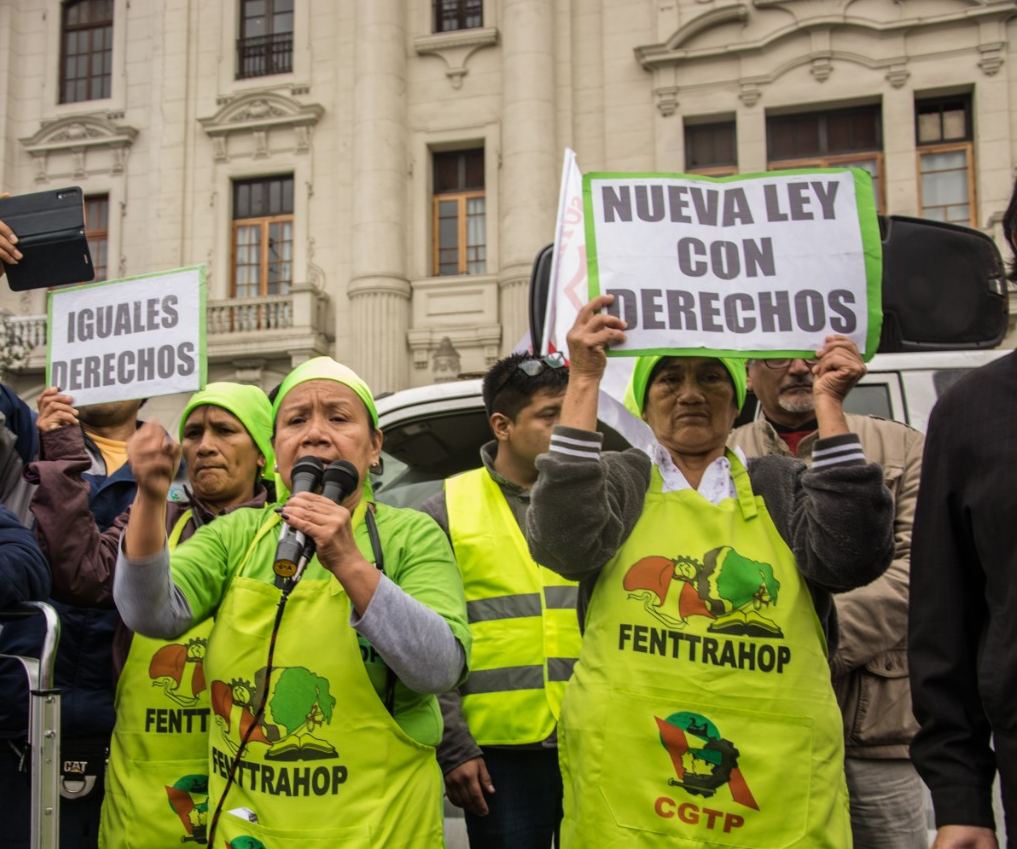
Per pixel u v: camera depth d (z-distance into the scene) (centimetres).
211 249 1730
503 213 1614
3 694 263
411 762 223
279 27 1766
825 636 228
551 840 288
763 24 1551
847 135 1545
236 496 293
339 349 1662
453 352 1573
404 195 1667
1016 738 192
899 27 1498
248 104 1736
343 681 217
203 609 235
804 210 240
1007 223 221
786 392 324
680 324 232
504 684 286
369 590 209
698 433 236
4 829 259
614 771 213
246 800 216
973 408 209
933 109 1516
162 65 1780
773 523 228
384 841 211
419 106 1681
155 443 217
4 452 309
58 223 285
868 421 315
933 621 210
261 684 219
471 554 297
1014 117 1459
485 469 313
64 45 1858
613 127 1597
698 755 211
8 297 1759
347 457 239
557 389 307
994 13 1462
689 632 217
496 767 287
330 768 214
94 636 280
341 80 1711
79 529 266
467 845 315
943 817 200
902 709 279
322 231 1694
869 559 213
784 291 235
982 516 202
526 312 1563
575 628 291
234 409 292
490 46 1666
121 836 254
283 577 204
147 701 261
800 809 207
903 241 422
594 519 218
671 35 1573
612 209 238
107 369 278
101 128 1798
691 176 243
